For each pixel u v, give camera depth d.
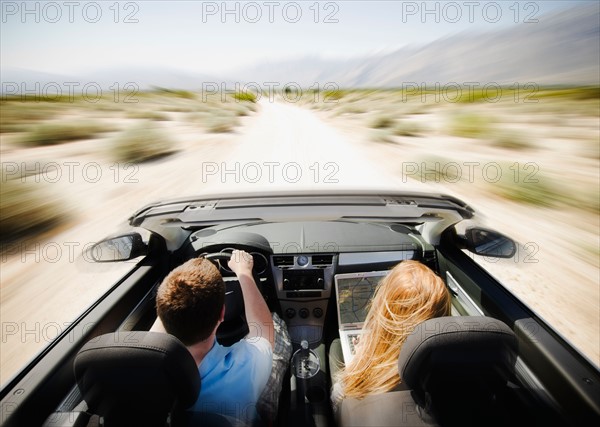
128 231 2.39
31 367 1.57
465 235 2.47
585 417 1.40
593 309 3.88
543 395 1.58
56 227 6.63
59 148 15.55
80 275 4.87
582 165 11.54
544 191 8.30
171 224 1.94
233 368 1.59
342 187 2.02
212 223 1.91
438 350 1.26
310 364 2.23
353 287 2.54
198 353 1.51
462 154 14.13
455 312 2.39
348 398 1.55
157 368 1.24
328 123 28.23
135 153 13.66
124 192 8.86
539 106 29.36
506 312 1.87
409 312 1.46
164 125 24.42
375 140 18.52
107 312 1.96
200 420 1.44
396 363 1.46
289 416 1.94
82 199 8.33
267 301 2.71
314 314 2.70
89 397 1.33
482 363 1.28
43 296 4.38
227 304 2.22
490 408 1.42
